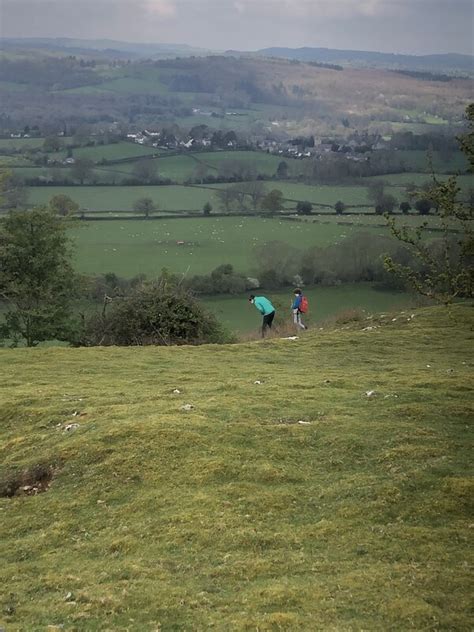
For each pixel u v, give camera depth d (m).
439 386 18.81
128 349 27.08
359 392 18.92
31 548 11.98
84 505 13.28
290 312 40.06
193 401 18.27
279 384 20.09
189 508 12.53
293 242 70.50
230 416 16.78
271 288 58.56
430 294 15.48
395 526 11.59
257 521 12.06
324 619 9.01
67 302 35.84
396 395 18.02
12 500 13.96
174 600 9.73
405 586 9.69
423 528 11.44
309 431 15.69
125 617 9.41
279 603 9.48
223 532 11.66
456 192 15.34
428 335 28.00
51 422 17.59
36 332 34.50
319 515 12.23
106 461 14.60
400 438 14.96
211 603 9.64
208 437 15.30
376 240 60.78
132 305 32.72
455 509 12.00
